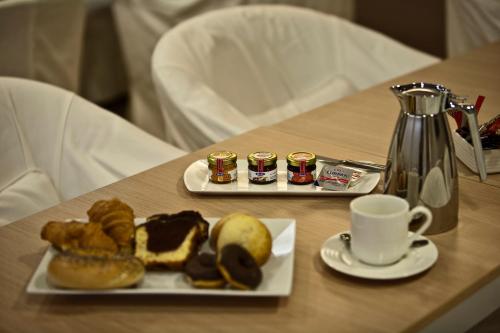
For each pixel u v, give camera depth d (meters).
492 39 2.54
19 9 2.32
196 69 1.96
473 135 1.02
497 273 0.98
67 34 2.61
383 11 3.49
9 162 1.61
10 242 1.09
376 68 2.16
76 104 1.64
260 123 2.11
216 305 0.91
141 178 1.30
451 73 1.87
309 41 2.20
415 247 1.01
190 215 1.03
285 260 0.97
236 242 0.95
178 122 1.82
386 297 0.92
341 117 1.58
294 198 1.20
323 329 0.86
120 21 3.03
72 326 0.89
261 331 0.86
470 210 1.14
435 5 3.35
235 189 1.21
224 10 2.13
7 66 2.39
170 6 2.89
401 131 1.05
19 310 0.92
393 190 1.07
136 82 3.10
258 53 2.14
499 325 1.26
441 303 0.90
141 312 0.91
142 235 1.00
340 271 0.95
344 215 1.14
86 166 1.59
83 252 0.94
